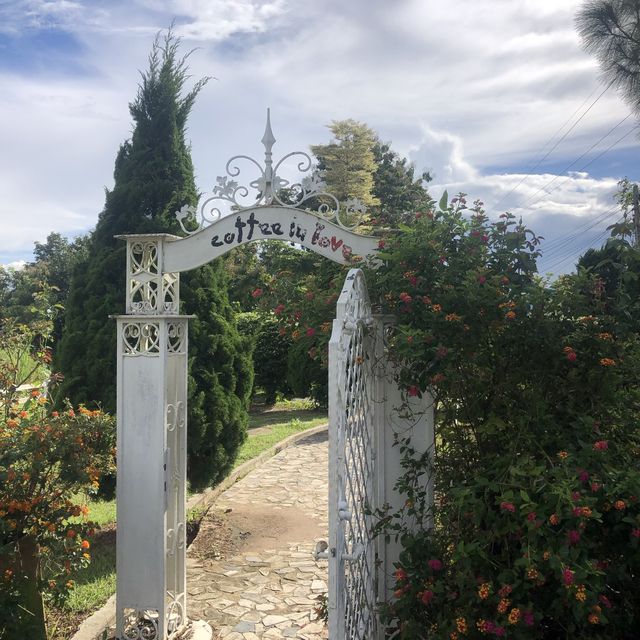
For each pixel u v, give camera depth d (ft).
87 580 16.11
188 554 18.95
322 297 11.78
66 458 12.89
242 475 28.86
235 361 20.94
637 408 10.96
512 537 9.78
